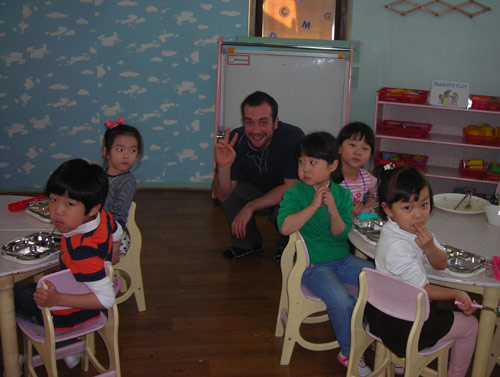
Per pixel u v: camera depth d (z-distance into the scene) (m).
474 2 4.18
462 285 1.72
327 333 2.40
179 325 2.40
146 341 2.25
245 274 2.99
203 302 2.63
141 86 4.48
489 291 1.67
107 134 2.15
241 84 4.32
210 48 4.43
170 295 2.69
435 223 2.14
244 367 2.09
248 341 2.29
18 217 2.06
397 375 2.05
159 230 3.66
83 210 1.50
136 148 2.16
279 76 4.30
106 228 1.61
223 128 4.39
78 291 1.55
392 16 4.29
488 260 1.76
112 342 1.70
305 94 4.34
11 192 4.56
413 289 1.48
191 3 4.33
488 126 4.11
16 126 4.45
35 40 4.29
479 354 1.76
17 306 1.75
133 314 2.48
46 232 1.89
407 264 1.58
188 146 4.66
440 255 1.63
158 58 4.43
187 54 4.43
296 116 4.39
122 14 4.31
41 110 4.43
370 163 4.32
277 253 3.17
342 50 4.24
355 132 2.33
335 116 4.39
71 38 4.31
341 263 2.09
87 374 2.02
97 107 4.48
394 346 1.65
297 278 1.96
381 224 2.06
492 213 2.13
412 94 4.02
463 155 4.39
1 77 4.33
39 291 1.46
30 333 1.65
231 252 3.20
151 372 2.04
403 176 1.59
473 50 4.28
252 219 3.20
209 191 4.71
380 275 1.56
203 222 3.86
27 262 1.63
